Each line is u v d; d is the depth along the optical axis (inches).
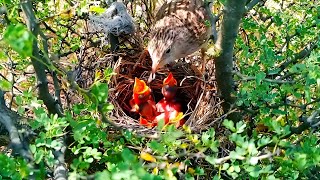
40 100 18.5
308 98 18.4
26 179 16.1
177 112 23.5
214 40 20.2
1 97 18.5
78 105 18.4
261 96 19.2
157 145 16.8
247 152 16.8
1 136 18.7
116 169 15.5
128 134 18.3
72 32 23.5
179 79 24.8
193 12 24.9
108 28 23.4
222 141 20.3
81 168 17.0
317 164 17.3
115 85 23.4
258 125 20.9
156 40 24.4
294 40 23.4
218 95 21.0
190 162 19.2
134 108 23.8
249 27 21.7
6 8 16.4
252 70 20.2
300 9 22.7
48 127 16.9
